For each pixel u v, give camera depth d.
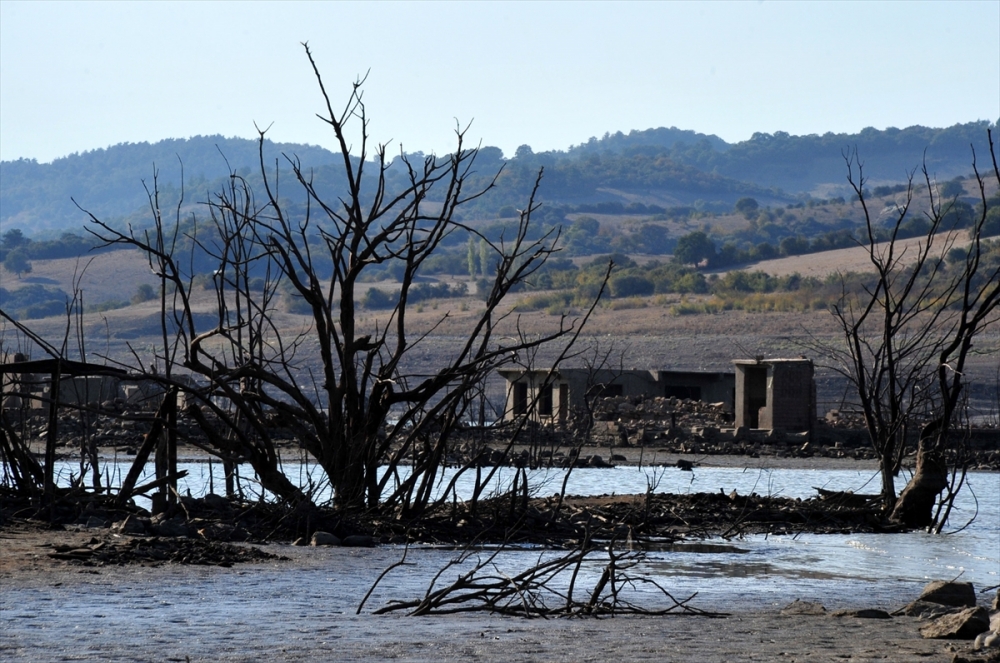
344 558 29.28
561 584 26.91
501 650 17.09
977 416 153.62
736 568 31.38
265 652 16.44
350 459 36.16
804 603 23.69
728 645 18.14
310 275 36.31
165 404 34.81
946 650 17.83
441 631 18.88
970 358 187.62
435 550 32.19
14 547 26.44
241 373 35.03
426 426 38.78
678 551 34.78
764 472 86.50
